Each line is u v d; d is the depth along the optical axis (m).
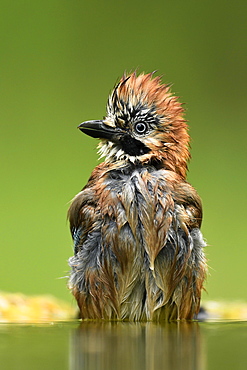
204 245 4.27
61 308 4.36
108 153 4.31
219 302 4.40
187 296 4.26
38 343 4.10
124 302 4.25
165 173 4.27
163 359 4.05
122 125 4.30
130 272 4.25
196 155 5.17
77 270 4.26
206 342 4.11
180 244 4.25
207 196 4.84
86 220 4.27
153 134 4.29
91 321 4.25
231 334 4.14
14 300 4.38
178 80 5.69
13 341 4.11
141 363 4.04
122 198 4.25
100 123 4.30
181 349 4.08
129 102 4.30
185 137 4.30
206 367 4.04
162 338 4.12
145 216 4.25
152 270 4.24
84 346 4.09
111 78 5.48
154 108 4.29
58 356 4.06
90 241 4.26
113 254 4.25
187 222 4.25
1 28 5.40
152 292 4.25
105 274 4.25
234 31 5.76
